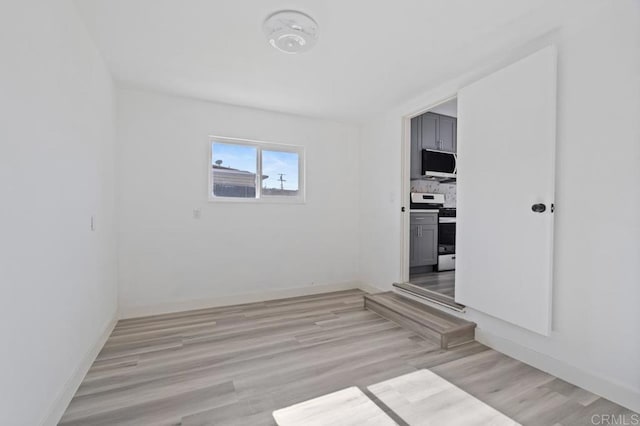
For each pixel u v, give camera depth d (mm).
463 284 2480
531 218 1959
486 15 1776
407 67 2451
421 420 1482
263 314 3051
